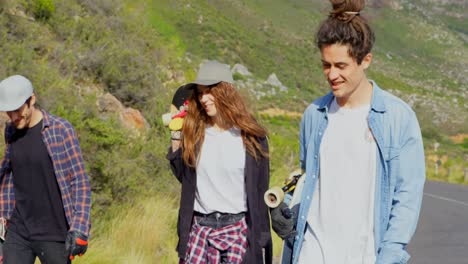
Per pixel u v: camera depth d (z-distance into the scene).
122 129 9.80
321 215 3.60
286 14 126.31
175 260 7.53
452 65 171.88
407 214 3.44
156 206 8.65
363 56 3.40
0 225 4.99
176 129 4.59
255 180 4.52
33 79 9.90
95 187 8.33
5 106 4.60
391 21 187.50
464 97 142.62
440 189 22.50
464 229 12.25
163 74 15.19
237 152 4.49
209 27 90.50
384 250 3.42
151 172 9.76
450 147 78.56
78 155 4.85
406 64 162.88
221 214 4.51
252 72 88.00
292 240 3.79
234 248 4.46
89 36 13.24
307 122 3.76
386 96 3.54
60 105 8.56
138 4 17.28
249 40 97.81
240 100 4.50
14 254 4.93
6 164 4.92
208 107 4.46
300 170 3.90
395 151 3.47
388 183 3.48
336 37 3.36
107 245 7.30
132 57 13.02
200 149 4.51
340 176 3.55
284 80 89.88
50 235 4.86
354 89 3.52
